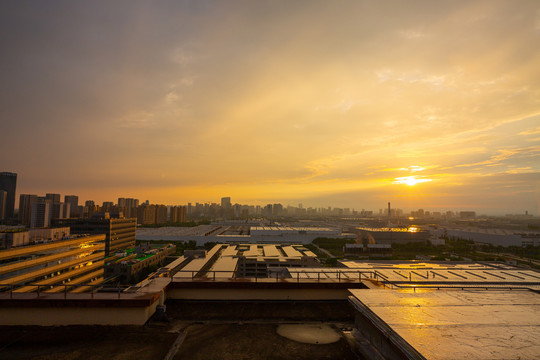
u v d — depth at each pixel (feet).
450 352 12.26
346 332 21.63
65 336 20.66
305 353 18.57
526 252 437.58
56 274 172.96
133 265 248.73
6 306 22.22
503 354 12.12
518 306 18.24
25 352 18.58
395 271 188.55
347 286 27.63
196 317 24.13
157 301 24.63
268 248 364.99
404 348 13.23
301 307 26.32
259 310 25.61
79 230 354.13
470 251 455.22
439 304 18.66
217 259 277.03
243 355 18.34
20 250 152.87
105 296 23.09
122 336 20.76
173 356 18.17
